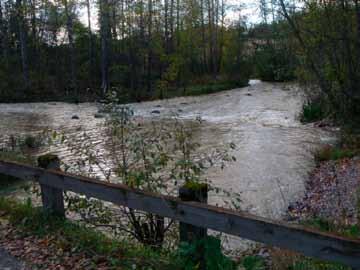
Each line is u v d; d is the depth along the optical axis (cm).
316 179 1027
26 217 473
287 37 1878
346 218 607
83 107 2928
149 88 3791
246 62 5156
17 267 372
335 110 1672
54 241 419
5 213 503
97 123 2050
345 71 1538
